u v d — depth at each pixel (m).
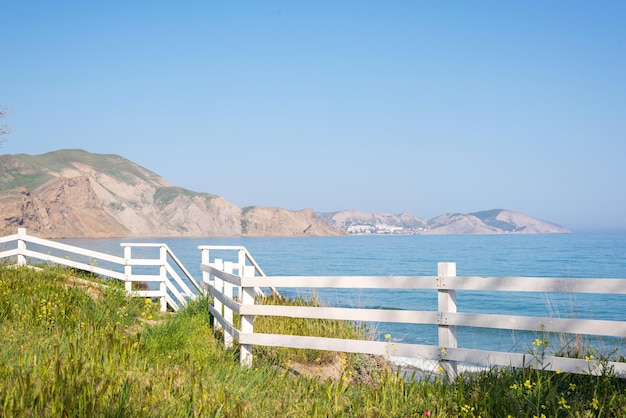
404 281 8.30
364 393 7.30
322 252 165.75
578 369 7.08
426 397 7.12
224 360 9.44
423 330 24.44
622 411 6.11
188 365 8.04
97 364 6.25
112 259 16.58
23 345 7.34
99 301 12.51
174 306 16.73
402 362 12.60
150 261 16.72
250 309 9.52
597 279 7.02
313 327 12.14
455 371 7.93
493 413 6.50
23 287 12.49
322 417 6.15
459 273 75.62
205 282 13.99
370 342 8.52
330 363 11.21
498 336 22.66
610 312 35.31
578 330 7.09
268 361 10.12
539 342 7.33
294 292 44.47
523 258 110.06
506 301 43.34
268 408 6.28
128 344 7.50
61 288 12.80
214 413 5.50
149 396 5.53
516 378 7.36
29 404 4.88
